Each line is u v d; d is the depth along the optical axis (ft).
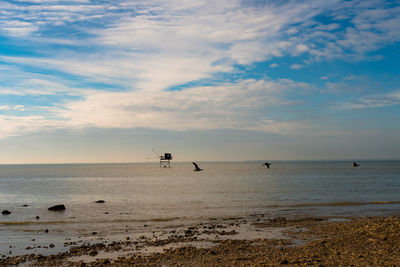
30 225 91.71
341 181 285.84
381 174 420.77
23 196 182.91
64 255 60.54
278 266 50.57
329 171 536.01
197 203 141.90
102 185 271.49
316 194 175.73
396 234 67.46
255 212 114.73
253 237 74.49
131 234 79.30
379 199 151.23
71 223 94.73
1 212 116.16
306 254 57.36
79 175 505.66
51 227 88.69
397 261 50.14
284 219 98.53
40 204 144.25
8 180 366.02
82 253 61.93
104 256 59.93
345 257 54.34
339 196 165.27
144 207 130.00
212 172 558.97
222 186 239.71
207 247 65.67
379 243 63.10
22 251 63.62
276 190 201.16
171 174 514.68
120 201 152.05
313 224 89.10
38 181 343.87
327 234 75.92
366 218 98.43
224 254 59.77
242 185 247.29
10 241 72.18
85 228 87.15
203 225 91.09
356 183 259.80
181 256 58.44
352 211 114.01
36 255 60.54
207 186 242.37
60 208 123.54
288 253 59.31
